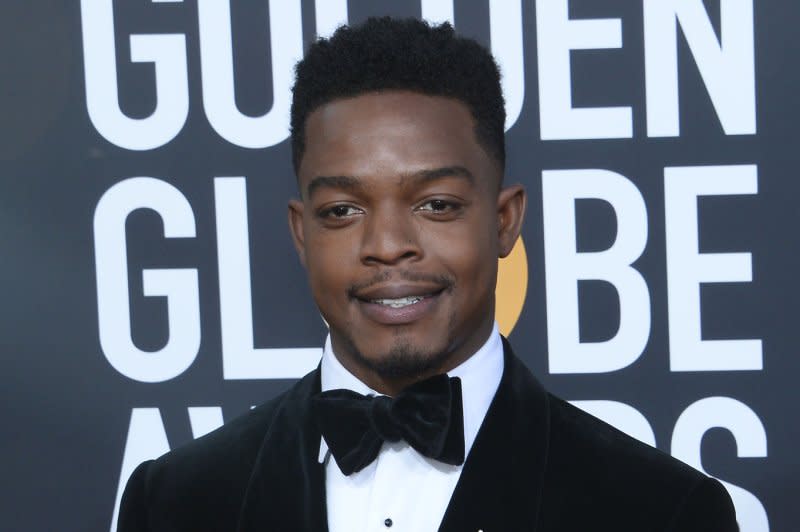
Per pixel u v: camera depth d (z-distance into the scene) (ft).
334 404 5.25
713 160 8.00
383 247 4.85
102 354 8.30
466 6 8.11
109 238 8.28
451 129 5.00
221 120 8.25
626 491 5.24
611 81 8.04
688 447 8.07
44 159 8.25
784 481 8.00
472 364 5.38
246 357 8.30
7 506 8.30
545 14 8.05
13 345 8.29
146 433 8.30
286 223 8.26
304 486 5.33
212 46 8.23
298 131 5.43
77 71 8.25
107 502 8.30
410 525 5.19
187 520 5.58
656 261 8.06
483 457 5.22
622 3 8.02
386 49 5.10
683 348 8.05
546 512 5.14
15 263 8.28
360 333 5.07
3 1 8.24
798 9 7.92
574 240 8.10
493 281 5.28
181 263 8.29
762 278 7.98
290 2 8.19
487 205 5.16
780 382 7.99
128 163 8.26
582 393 8.14
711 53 7.97
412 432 5.08
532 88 8.07
